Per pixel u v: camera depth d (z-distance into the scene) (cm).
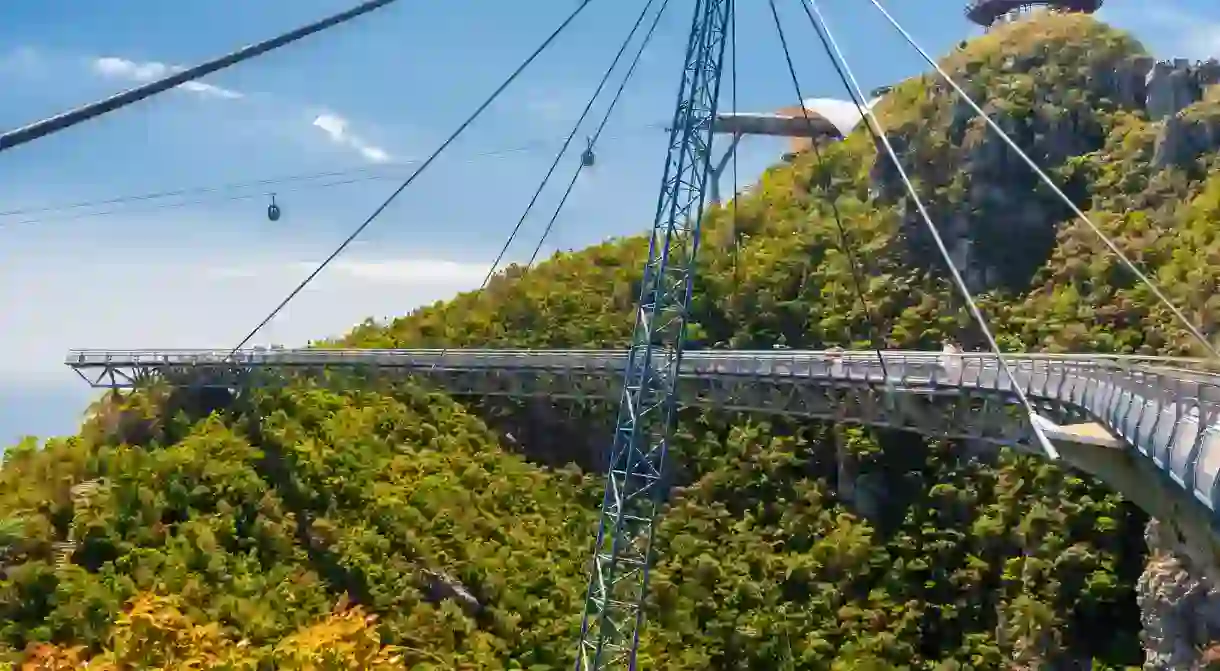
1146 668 8456
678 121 8425
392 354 13400
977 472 10981
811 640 10000
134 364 13925
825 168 16825
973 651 9838
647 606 10350
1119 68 15088
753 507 11444
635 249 16738
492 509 11662
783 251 15150
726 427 12325
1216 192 12444
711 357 10844
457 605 10081
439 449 12525
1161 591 8262
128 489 10712
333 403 12938
